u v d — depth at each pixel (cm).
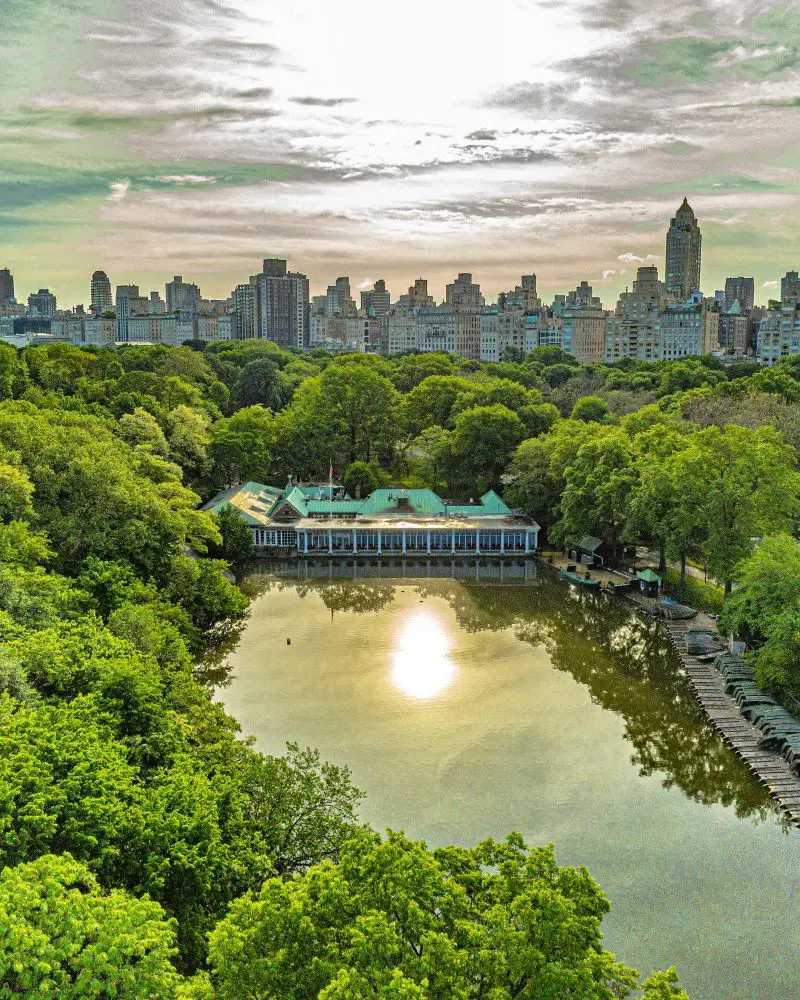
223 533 11831
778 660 7019
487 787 6041
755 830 5581
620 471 11338
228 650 8688
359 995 2416
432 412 17888
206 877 3516
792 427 13462
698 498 9475
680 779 6209
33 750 3700
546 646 8962
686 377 19300
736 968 4400
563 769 6319
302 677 7962
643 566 11675
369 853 3078
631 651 8831
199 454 13900
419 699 7512
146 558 8319
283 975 2681
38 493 8250
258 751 6419
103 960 2597
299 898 2886
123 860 3572
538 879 3047
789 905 4862
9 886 2762
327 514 13775
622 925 4688
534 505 13250
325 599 10738
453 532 13100
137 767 4019
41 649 4928
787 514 9500
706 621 9450
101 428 10888
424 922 2772
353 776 6134
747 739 6662
